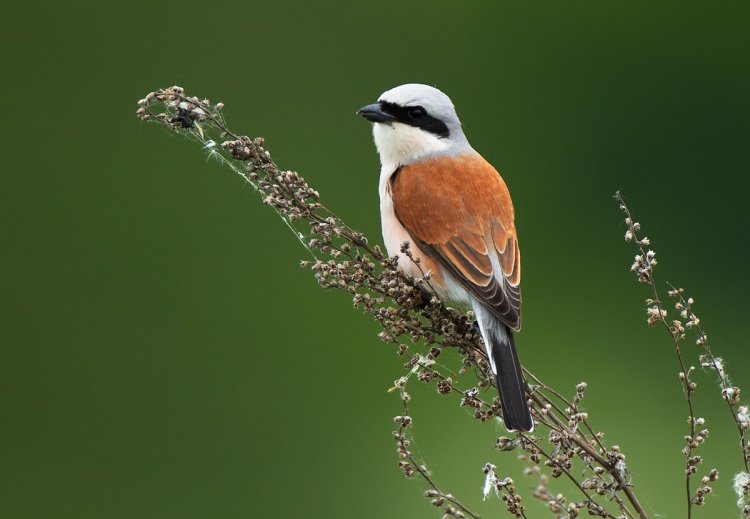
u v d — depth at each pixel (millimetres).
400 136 10578
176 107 8570
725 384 7508
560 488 11469
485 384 8555
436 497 7055
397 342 8547
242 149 8641
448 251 9781
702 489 7270
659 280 20516
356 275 8570
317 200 8820
